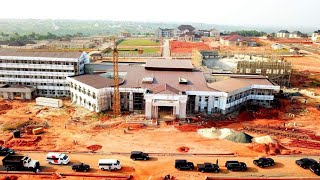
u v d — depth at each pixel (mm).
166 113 94875
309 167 62531
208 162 64875
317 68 177000
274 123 90062
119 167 61406
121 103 97938
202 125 87000
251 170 62062
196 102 96562
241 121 91500
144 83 100188
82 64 118625
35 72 112438
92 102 98000
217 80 116938
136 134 80062
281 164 64812
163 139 76875
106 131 82062
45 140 75812
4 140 75125
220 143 74812
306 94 122188
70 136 78688
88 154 68375
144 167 62906
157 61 125188
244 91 101500
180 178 58781
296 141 77188
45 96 115125
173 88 95500
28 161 60594
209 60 171375
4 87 110375
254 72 133125
